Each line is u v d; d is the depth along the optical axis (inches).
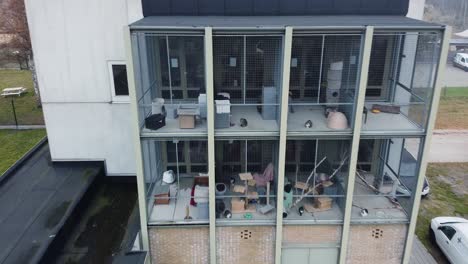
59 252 444.8
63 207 488.4
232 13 444.1
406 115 434.3
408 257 450.9
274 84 432.8
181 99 466.9
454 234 504.1
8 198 507.2
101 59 535.8
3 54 1131.3
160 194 458.6
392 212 445.7
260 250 445.1
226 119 404.5
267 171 449.7
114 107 561.3
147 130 404.8
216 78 444.8
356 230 439.2
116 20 516.7
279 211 418.6
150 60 440.1
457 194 685.3
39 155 621.3
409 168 520.1
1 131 917.2
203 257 449.7
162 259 450.6
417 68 426.6
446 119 1063.0
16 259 398.3
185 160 496.7
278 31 361.7
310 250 448.5
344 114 417.4
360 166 493.7
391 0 443.5
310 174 455.2
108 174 600.1
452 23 2674.7
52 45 528.1
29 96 1155.9
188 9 443.2
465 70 1612.9
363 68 372.2
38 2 508.1
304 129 404.5
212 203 416.2
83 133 576.1
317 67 436.8
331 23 378.0
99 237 473.1
